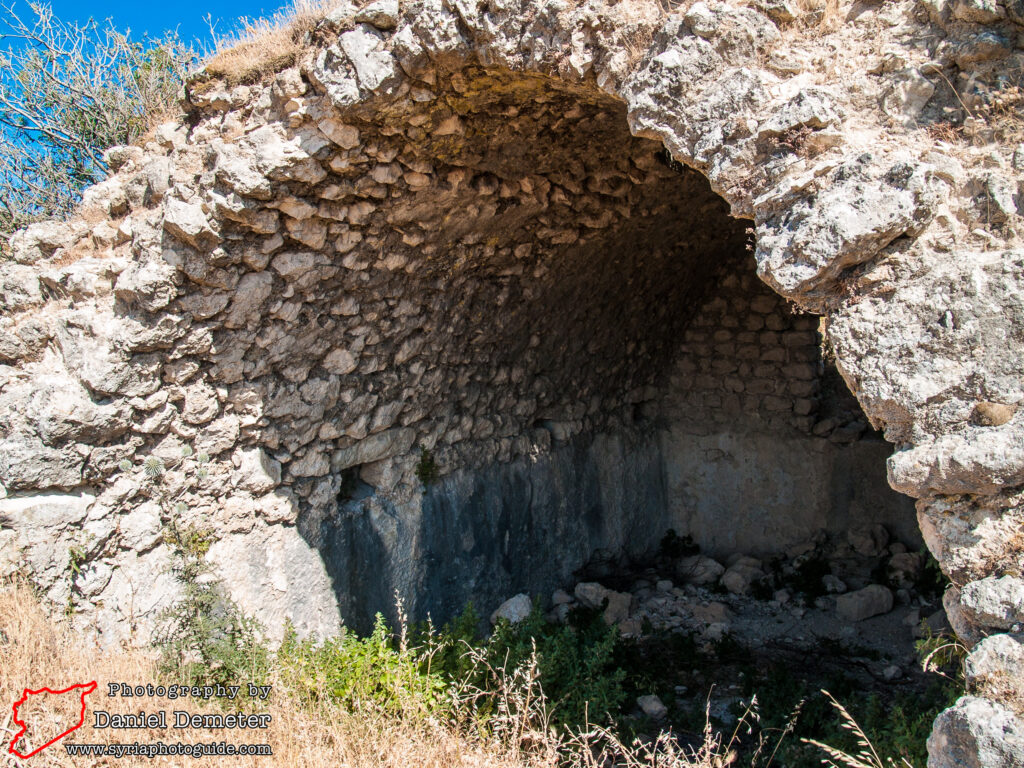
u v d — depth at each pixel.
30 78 8.16
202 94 4.63
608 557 8.73
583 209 5.99
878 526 8.72
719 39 3.38
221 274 4.48
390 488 6.14
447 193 5.03
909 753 3.85
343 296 5.17
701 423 9.51
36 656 3.77
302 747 3.69
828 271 3.03
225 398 4.89
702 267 8.53
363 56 4.07
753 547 9.34
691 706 5.96
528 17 3.79
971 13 3.15
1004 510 2.76
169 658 4.13
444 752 3.81
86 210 4.75
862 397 3.02
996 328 2.80
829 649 7.04
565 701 4.87
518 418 7.46
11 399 4.10
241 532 5.12
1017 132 3.08
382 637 4.82
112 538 4.46
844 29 3.48
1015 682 2.54
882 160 3.01
